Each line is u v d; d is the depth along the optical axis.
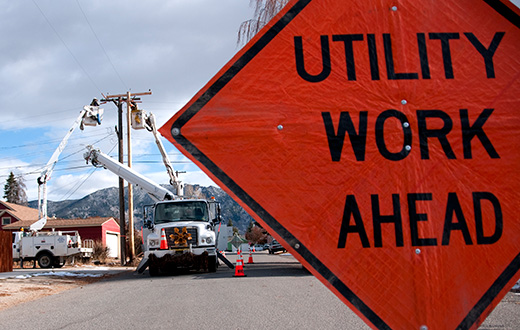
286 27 2.47
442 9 2.51
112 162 20.19
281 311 7.22
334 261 2.26
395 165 2.36
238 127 2.37
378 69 2.45
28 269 24.36
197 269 16.83
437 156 2.37
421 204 2.31
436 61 2.47
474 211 2.31
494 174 2.35
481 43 2.48
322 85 2.42
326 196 2.33
